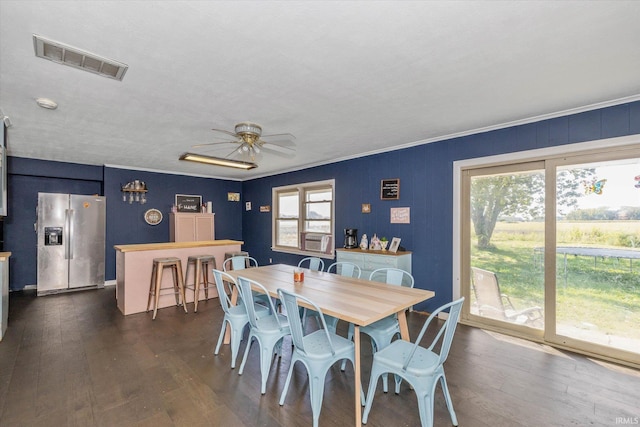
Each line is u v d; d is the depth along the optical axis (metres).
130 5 1.36
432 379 1.69
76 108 2.63
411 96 2.43
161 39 1.63
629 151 2.51
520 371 2.42
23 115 2.79
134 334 3.14
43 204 4.74
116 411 1.90
